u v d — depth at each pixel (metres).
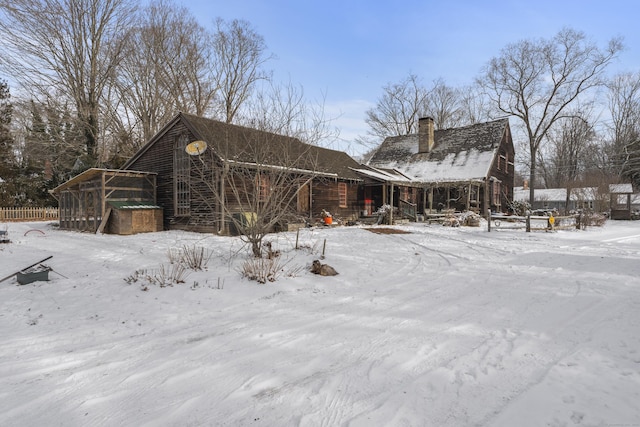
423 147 30.42
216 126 16.03
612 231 18.36
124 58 26.52
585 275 7.43
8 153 28.84
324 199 19.73
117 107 28.25
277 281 6.67
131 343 4.12
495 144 27.59
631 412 2.61
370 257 9.37
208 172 14.61
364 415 2.63
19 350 3.91
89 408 2.80
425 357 3.62
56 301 5.58
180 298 5.74
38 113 25.50
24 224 21.11
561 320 4.70
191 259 7.88
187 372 3.38
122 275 7.13
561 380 3.10
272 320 4.86
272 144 8.67
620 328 4.36
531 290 6.27
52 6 22.69
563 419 2.55
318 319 4.88
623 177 45.28
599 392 2.89
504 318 4.82
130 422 2.61
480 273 7.71
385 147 33.94
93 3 24.33
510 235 15.09
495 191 28.11
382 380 3.17
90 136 26.34
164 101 29.19
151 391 3.05
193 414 2.70
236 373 3.35
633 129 45.69
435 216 21.98
